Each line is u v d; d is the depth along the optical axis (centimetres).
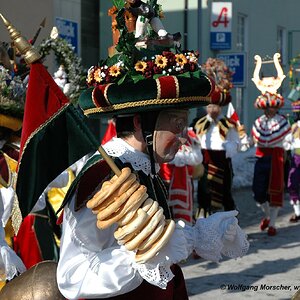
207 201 952
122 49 306
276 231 1050
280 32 2489
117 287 281
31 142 280
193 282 746
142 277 286
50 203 576
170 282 320
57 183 499
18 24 1069
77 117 284
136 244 272
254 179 1038
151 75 301
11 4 1053
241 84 1406
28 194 285
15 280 350
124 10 319
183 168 813
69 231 290
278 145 1016
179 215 811
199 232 323
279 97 1035
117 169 279
